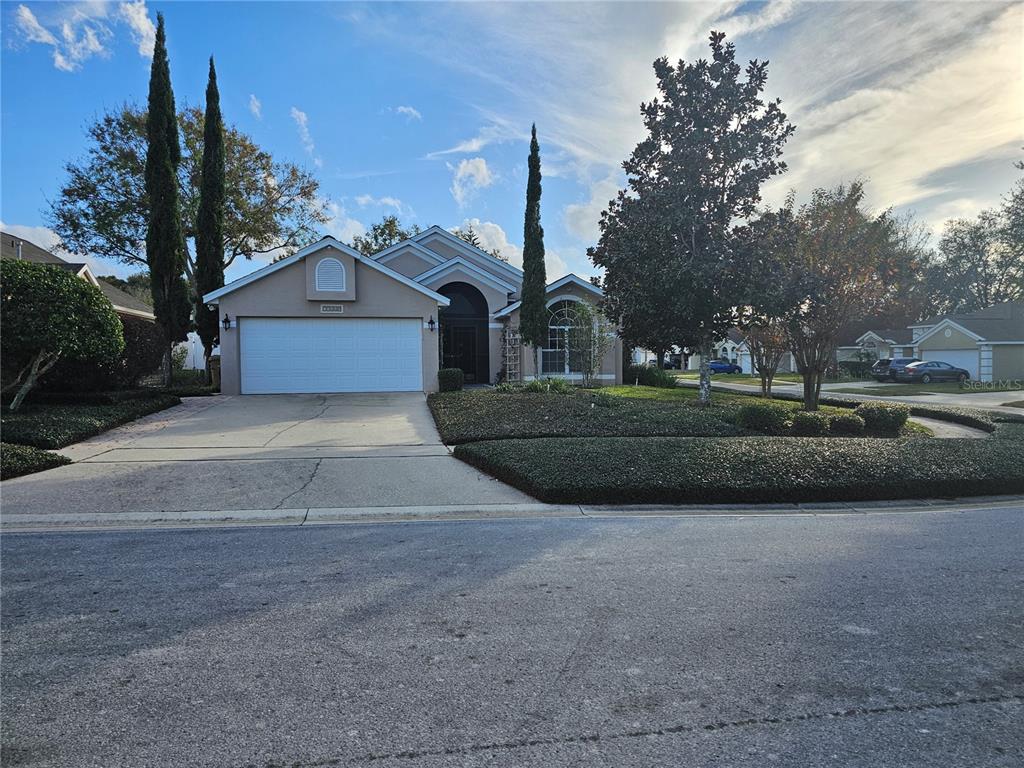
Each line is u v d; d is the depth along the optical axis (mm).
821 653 3391
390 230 41281
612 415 12414
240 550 5352
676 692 2994
